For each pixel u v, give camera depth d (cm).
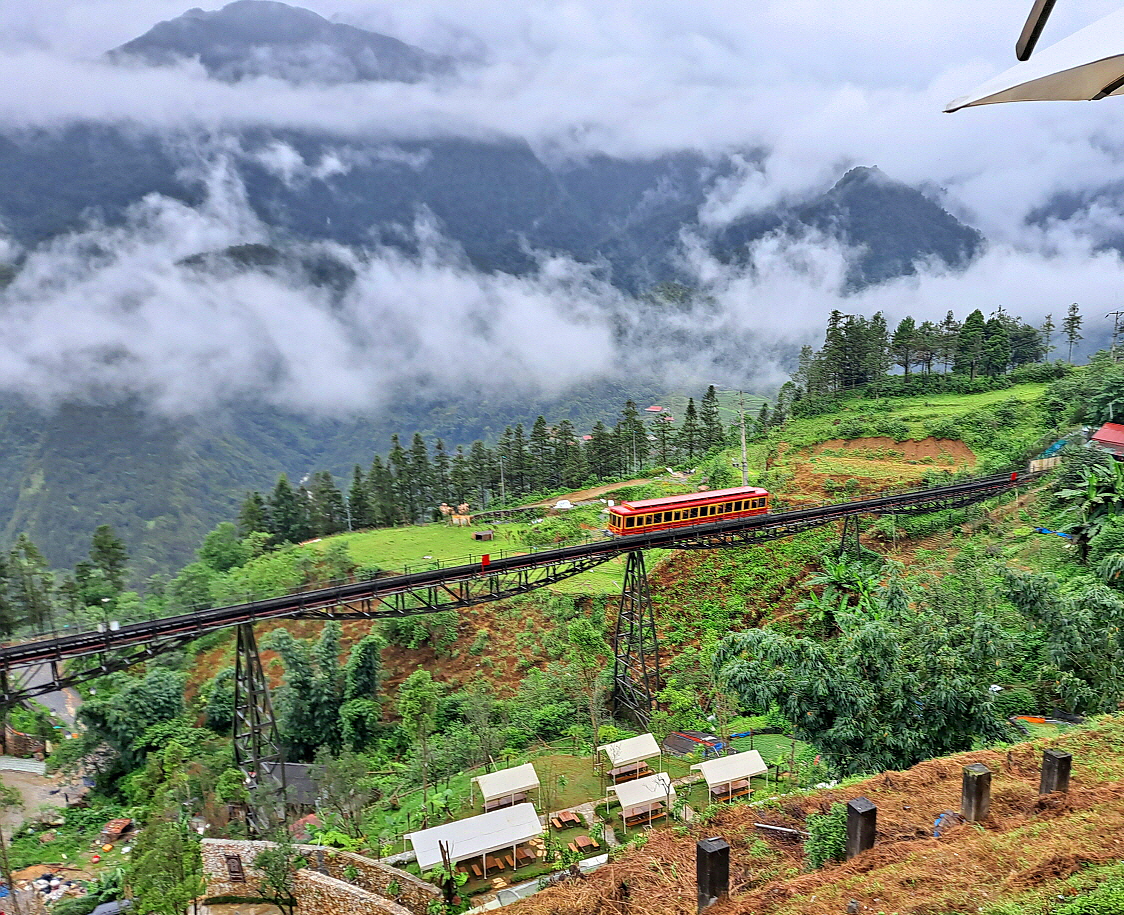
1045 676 2780
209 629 3591
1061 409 8338
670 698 4634
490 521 8956
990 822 1373
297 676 5284
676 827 1725
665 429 11100
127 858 3847
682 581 6294
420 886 2566
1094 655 2617
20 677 3228
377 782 4256
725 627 5697
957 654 2206
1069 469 5719
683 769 3700
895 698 2133
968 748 2105
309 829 3625
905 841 1355
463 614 6144
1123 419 6519
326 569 7156
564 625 5825
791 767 3139
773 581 6016
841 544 5862
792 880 1276
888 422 8694
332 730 5203
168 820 3266
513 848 2927
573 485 10350
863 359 10619
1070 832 1236
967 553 4569
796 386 11831
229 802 3906
